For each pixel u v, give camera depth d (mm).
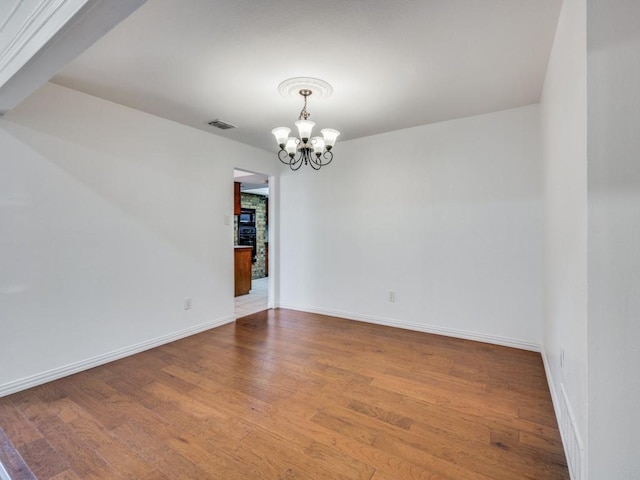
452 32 1892
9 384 2305
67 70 2312
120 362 2861
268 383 2479
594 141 1141
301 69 2316
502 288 3252
